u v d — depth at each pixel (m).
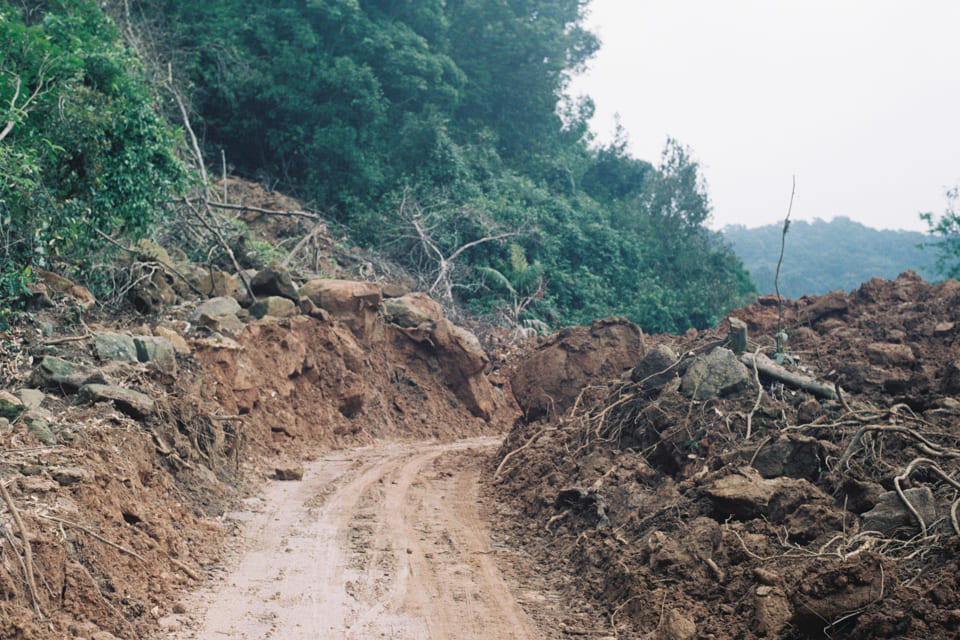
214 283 21.64
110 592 7.73
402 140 38.47
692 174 52.69
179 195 21.31
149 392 13.28
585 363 19.77
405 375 25.41
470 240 38.16
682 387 13.39
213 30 34.91
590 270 43.69
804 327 16.19
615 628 8.22
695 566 8.60
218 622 7.85
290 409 19.42
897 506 8.23
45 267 16.17
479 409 26.30
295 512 12.65
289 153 37.06
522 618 8.53
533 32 46.62
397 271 33.50
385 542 11.20
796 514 8.83
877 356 13.22
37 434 9.51
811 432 10.80
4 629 6.15
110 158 17.28
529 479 14.52
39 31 16.28
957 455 9.13
